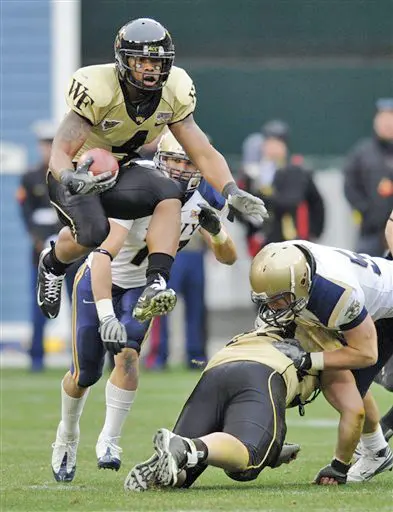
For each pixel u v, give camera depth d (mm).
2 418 33094
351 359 20328
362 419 20828
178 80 21031
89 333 21969
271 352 20219
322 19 60344
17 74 55219
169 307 20406
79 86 20250
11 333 54406
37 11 55188
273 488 20438
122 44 20094
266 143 45375
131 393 22812
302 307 20234
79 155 21203
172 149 22844
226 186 20984
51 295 22656
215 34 60406
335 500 18719
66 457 22031
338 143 60906
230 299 57719
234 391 19812
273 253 20328
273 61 60781
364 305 20453
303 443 27891
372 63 60594
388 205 44625
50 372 47656
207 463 18859
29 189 45094
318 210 45188
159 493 19359
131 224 21766
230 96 60906
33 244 45594
